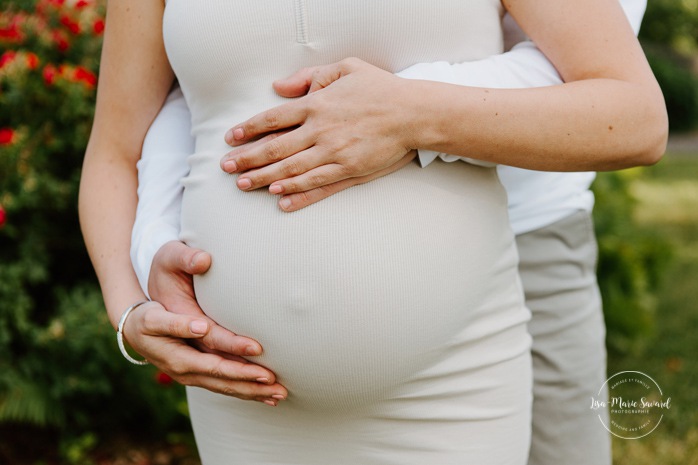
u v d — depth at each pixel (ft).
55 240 10.16
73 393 9.91
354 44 3.97
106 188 4.78
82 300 9.60
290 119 3.82
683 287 17.25
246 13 3.97
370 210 3.84
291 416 4.22
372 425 4.14
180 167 4.64
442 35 3.96
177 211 4.61
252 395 4.04
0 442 10.15
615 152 3.74
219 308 4.07
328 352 3.89
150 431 10.66
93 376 9.57
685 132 48.55
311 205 3.87
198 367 4.01
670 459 9.86
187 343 4.26
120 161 4.83
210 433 4.56
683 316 15.31
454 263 3.92
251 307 3.95
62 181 9.95
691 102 48.24
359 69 3.76
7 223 9.61
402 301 3.83
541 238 5.65
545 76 3.97
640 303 13.57
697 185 30.40
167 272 4.26
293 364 3.96
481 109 3.64
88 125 9.68
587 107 3.67
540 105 3.65
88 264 10.55
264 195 3.96
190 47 4.09
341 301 3.82
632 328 12.95
